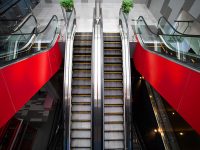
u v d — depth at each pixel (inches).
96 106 338.0
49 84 452.8
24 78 263.1
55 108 534.9
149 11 631.2
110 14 587.8
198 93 198.5
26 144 424.8
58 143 436.1
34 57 297.1
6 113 213.5
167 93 275.6
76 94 371.9
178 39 350.6
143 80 532.4
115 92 375.2
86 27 505.0
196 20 426.0
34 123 493.7
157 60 313.3
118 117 361.4
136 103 567.2
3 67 214.1
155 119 418.3
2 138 389.4
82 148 343.0
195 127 202.2
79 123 356.8
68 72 368.2
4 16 459.8
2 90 208.7
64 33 484.7
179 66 239.9
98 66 354.9
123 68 376.2
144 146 408.5
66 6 492.4
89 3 662.5
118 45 422.9
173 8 494.0
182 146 362.0
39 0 655.8
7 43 314.3
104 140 346.0
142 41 414.9
